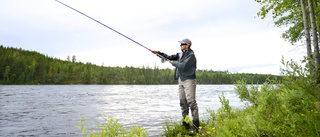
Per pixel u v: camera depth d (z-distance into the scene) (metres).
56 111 10.38
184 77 3.85
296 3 6.01
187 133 3.65
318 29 5.73
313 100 1.56
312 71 1.53
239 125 2.59
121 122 6.27
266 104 2.12
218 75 190.12
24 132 5.40
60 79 136.12
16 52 169.62
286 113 1.95
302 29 9.16
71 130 5.55
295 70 1.60
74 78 150.88
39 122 7.04
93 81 154.50
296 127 1.69
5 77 124.06
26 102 16.52
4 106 13.27
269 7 5.30
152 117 7.40
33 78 132.12
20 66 137.12
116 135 2.83
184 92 4.05
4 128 5.98
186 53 3.87
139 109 10.63
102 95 28.14
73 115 8.73
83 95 27.94
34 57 170.50
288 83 1.64
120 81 168.88
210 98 19.59
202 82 182.88
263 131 1.95
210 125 3.40
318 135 1.56
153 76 182.88
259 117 2.13
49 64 156.12
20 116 8.69
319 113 1.55
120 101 17.22
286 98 1.74
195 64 3.89
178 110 9.93
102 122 6.62
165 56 4.30
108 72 177.50
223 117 3.63
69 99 20.16
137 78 174.25
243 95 4.35
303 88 1.54
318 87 1.49
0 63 133.12
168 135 3.70
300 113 1.68
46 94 30.19
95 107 12.25
